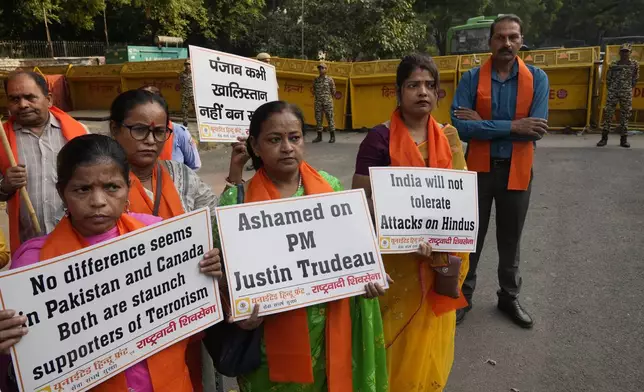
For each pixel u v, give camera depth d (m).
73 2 21.38
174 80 14.26
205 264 1.78
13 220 2.68
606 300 3.95
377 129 2.62
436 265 2.40
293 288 1.88
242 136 2.73
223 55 2.77
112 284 1.58
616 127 10.83
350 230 2.00
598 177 7.39
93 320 1.54
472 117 3.41
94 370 1.54
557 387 2.98
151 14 22.42
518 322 3.69
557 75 11.09
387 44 17.95
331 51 17.92
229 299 1.85
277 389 2.03
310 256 1.92
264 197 1.98
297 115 1.96
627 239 5.09
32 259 1.54
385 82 12.61
